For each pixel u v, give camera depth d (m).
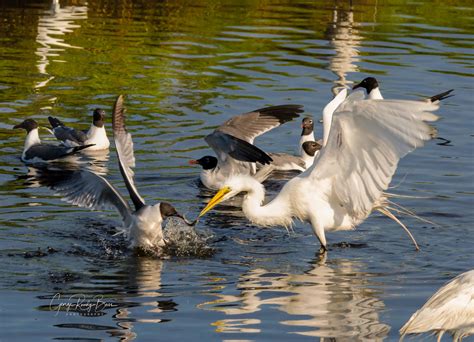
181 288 11.88
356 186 13.10
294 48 26.38
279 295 11.66
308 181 13.51
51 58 24.75
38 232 13.88
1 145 18.75
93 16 29.80
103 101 21.55
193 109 20.84
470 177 16.86
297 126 20.50
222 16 30.41
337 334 10.41
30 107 20.98
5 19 28.83
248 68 24.25
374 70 24.19
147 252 13.37
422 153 18.23
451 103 21.53
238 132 17.12
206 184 16.59
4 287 11.78
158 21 29.45
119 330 10.46
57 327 10.52
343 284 12.10
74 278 12.20
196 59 25.08
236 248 13.67
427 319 9.92
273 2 33.00
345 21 30.12
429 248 13.67
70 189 13.97
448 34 28.77
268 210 13.77
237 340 10.20
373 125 12.20
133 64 24.47
